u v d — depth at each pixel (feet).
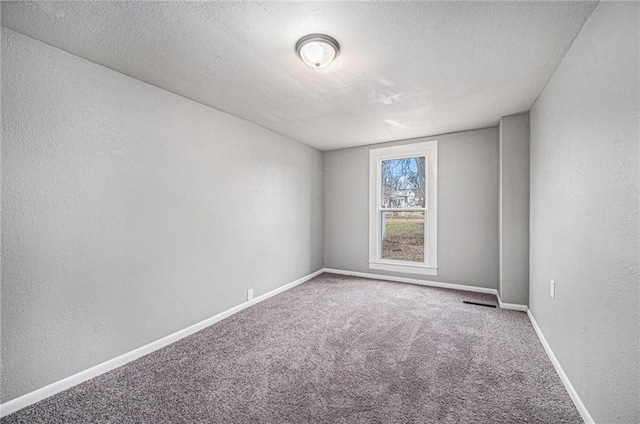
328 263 15.64
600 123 4.55
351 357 6.94
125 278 6.80
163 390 5.73
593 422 4.64
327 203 15.60
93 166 6.23
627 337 3.82
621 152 3.97
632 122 3.71
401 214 13.89
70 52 5.84
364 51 5.92
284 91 7.87
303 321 9.13
